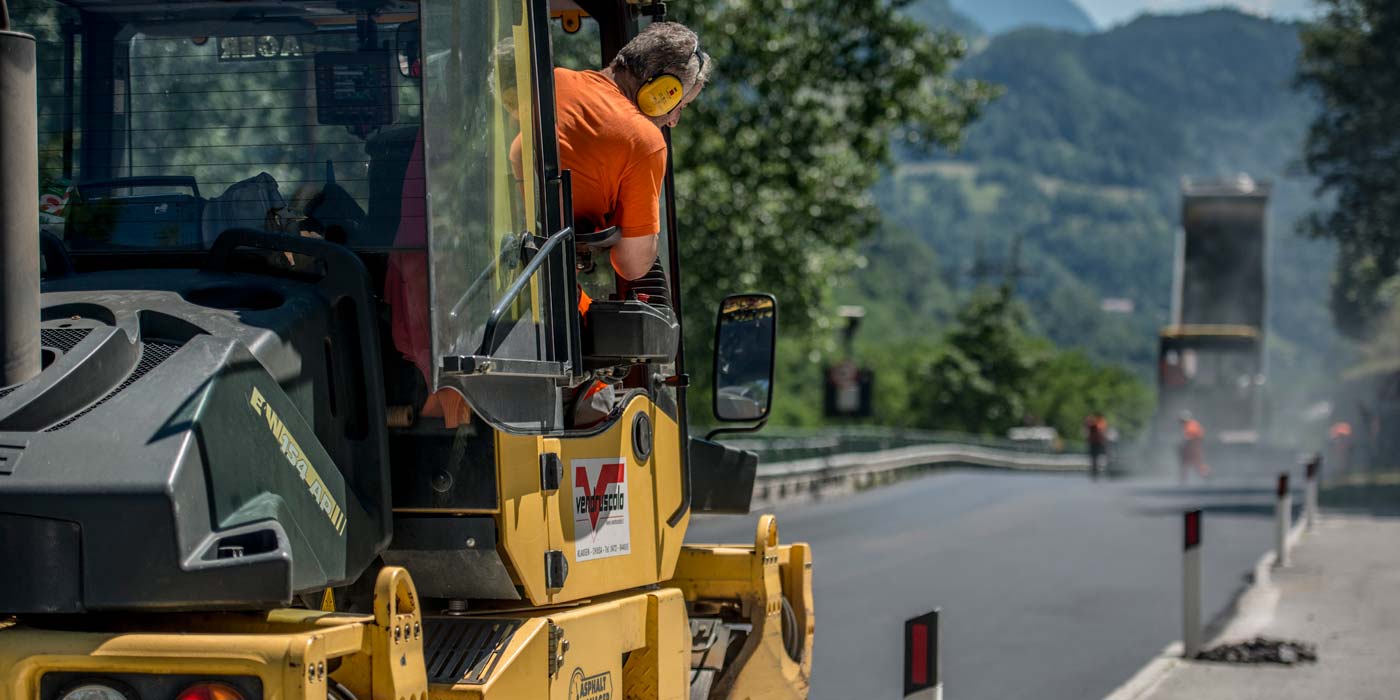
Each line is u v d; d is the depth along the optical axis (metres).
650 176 4.66
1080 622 12.70
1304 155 44.22
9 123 3.04
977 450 55.53
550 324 4.21
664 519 5.18
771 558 6.15
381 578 3.39
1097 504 28.58
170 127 4.26
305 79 4.22
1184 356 46.66
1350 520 22.39
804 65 28.20
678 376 5.23
